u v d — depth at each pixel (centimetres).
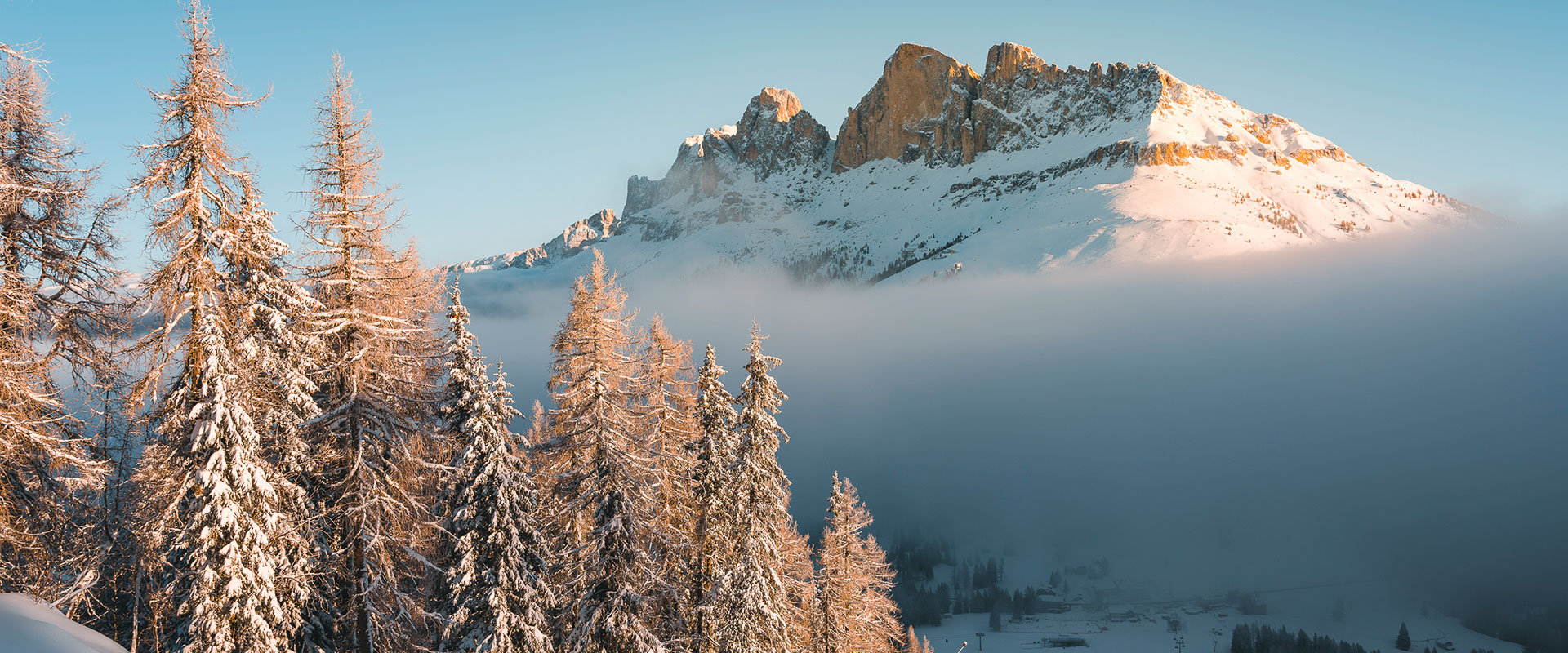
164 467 1794
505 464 2300
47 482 2059
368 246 2106
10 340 1931
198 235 1709
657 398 3117
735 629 2744
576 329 2605
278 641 1888
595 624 2492
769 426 2859
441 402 2353
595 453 2564
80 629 1967
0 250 2061
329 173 2066
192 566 1797
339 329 2047
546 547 2427
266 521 1828
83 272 2164
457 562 2291
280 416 1962
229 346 1814
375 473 2183
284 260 2042
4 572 2008
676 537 2856
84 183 2194
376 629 2188
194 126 1684
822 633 4325
